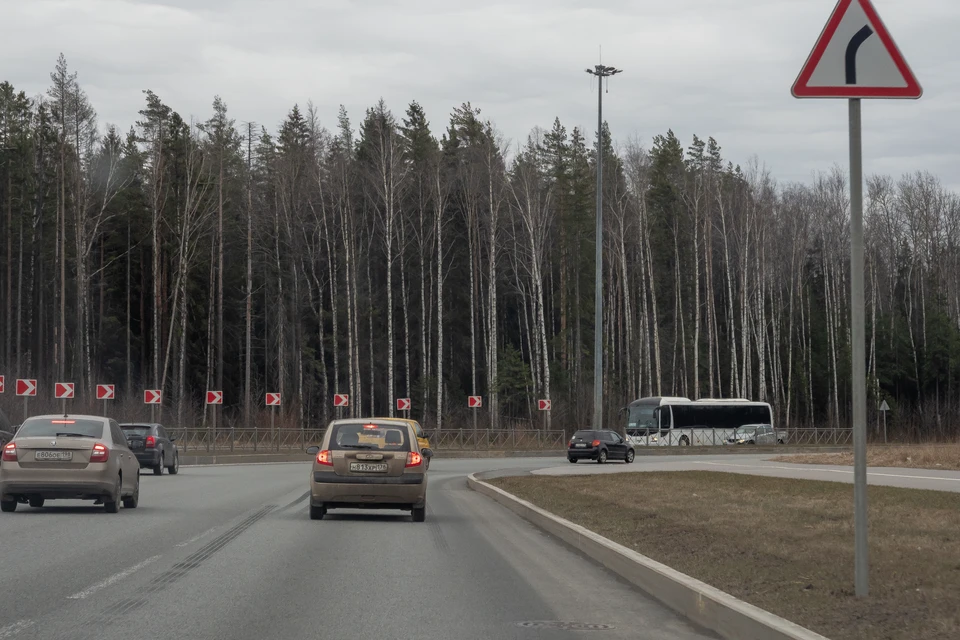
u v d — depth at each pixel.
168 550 13.91
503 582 11.62
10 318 75.06
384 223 81.06
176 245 79.06
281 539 15.50
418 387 78.75
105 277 84.81
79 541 14.79
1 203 78.88
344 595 10.52
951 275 99.56
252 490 26.48
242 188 86.56
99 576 11.52
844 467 34.31
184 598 10.20
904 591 9.21
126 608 9.61
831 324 88.44
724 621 8.69
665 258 93.50
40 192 74.75
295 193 79.56
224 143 77.88
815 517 16.45
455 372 87.50
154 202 72.38
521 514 20.80
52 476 18.62
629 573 11.89
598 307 49.00
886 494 20.75
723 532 14.53
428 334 82.62
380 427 18.97
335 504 18.67
